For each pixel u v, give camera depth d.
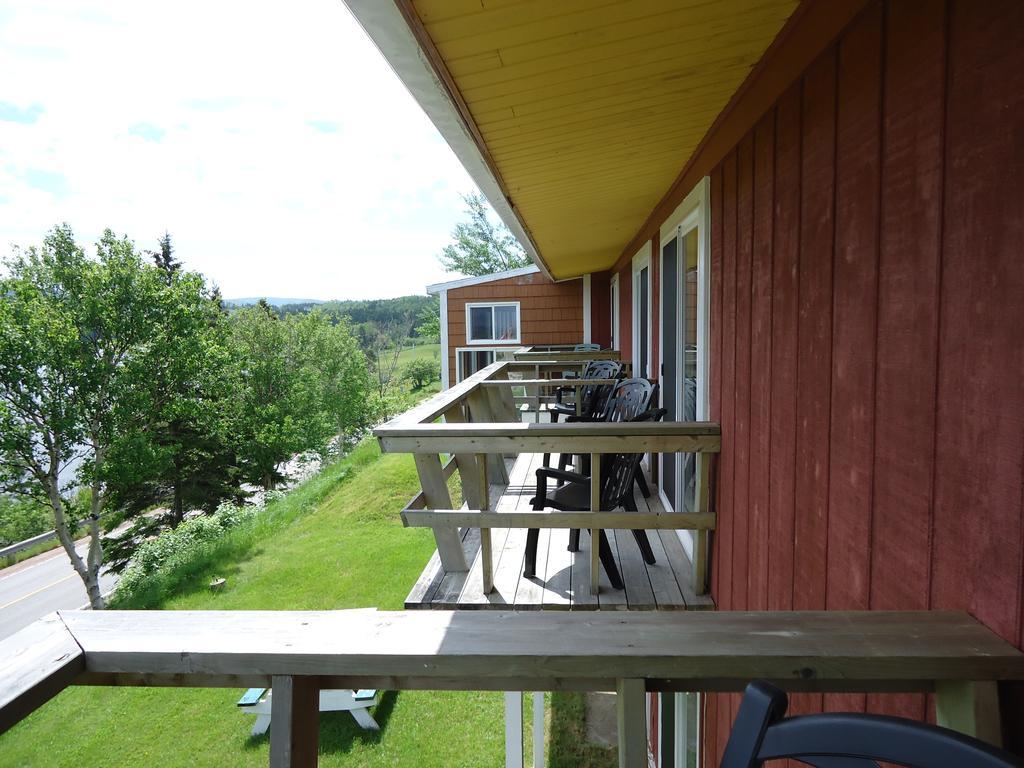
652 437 2.67
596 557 2.70
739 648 0.98
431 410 2.99
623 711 0.98
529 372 8.12
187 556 11.45
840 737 0.69
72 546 15.64
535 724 4.47
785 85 1.89
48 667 0.95
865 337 1.40
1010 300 0.89
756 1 1.52
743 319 2.42
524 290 11.59
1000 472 0.92
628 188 3.83
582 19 1.46
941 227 1.09
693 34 1.67
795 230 1.86
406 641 1.04
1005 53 0.90
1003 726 0.90
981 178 0.97
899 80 1.23
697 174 3.25
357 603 8.21
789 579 1.92
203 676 1.05
